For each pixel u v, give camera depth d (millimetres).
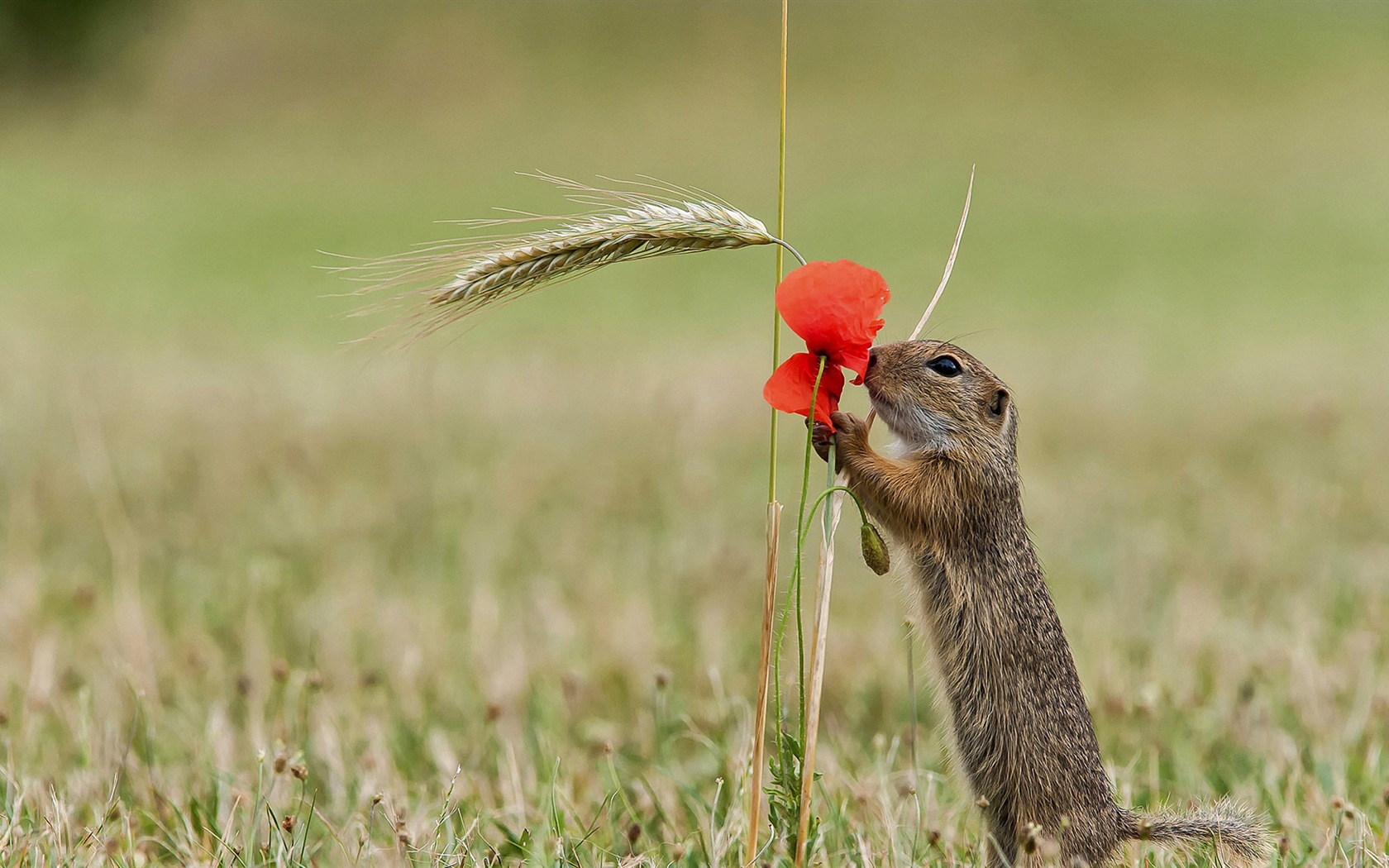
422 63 65688
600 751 8508
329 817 7289
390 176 51281
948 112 59000
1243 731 8508
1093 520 13453
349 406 18062
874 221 42219
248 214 43250
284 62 66312
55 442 15461
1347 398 19172
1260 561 12000
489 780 7996
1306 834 7031
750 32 68750
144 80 65812
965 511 7059
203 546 12578
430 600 11273
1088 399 19734
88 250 35812
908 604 7336
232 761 7984
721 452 16359
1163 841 6809
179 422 16906
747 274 34156
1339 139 52750
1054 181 48719
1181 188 46969
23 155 56125
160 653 9789
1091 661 9781
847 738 8656
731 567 12016
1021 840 6770
